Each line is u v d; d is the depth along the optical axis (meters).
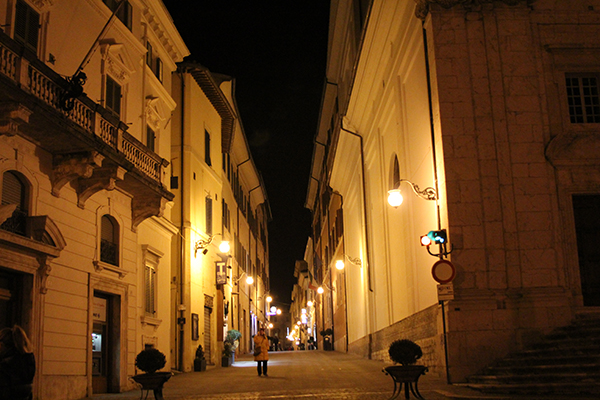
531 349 13.66
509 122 15.00
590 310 14.20
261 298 59.94
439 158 15.02
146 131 20.03
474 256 14.30
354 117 28.36
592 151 14.95
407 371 11.02
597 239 14.88
